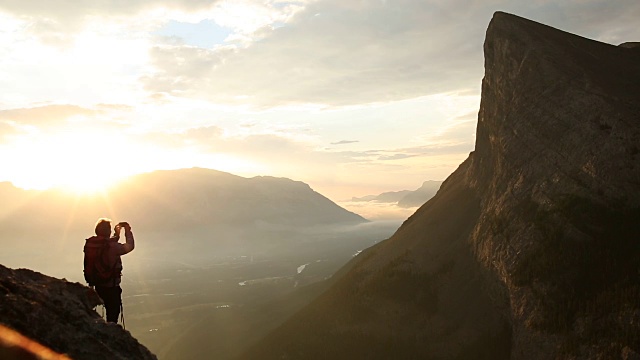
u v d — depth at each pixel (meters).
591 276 55.75
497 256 69.06
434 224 92.38
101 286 10.52
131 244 10.91
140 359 9.03
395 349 69.00
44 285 9.10
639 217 57.88
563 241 61.09
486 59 95.75
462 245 81.62
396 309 75.94
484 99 96.06
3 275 8.66
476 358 61.75
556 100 74.75
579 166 66.06
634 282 50.88
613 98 68.44
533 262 61.75
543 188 68.94
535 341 54.53
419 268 81.75
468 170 100.19
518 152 77.50
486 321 65.62
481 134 96.81
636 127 63.28
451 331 67.81
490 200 80.56
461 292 73.00
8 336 6.50
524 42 86.25
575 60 80.69
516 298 61.25
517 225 68.88
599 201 61.94
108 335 8.93
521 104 80.50
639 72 80.62
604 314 49.91
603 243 57.84
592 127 67.56
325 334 77.00
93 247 10.57
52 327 8.08
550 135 72.69
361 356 69.69
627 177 61.16
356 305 79.56
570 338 50.72
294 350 75.94
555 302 55.88
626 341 44.94
